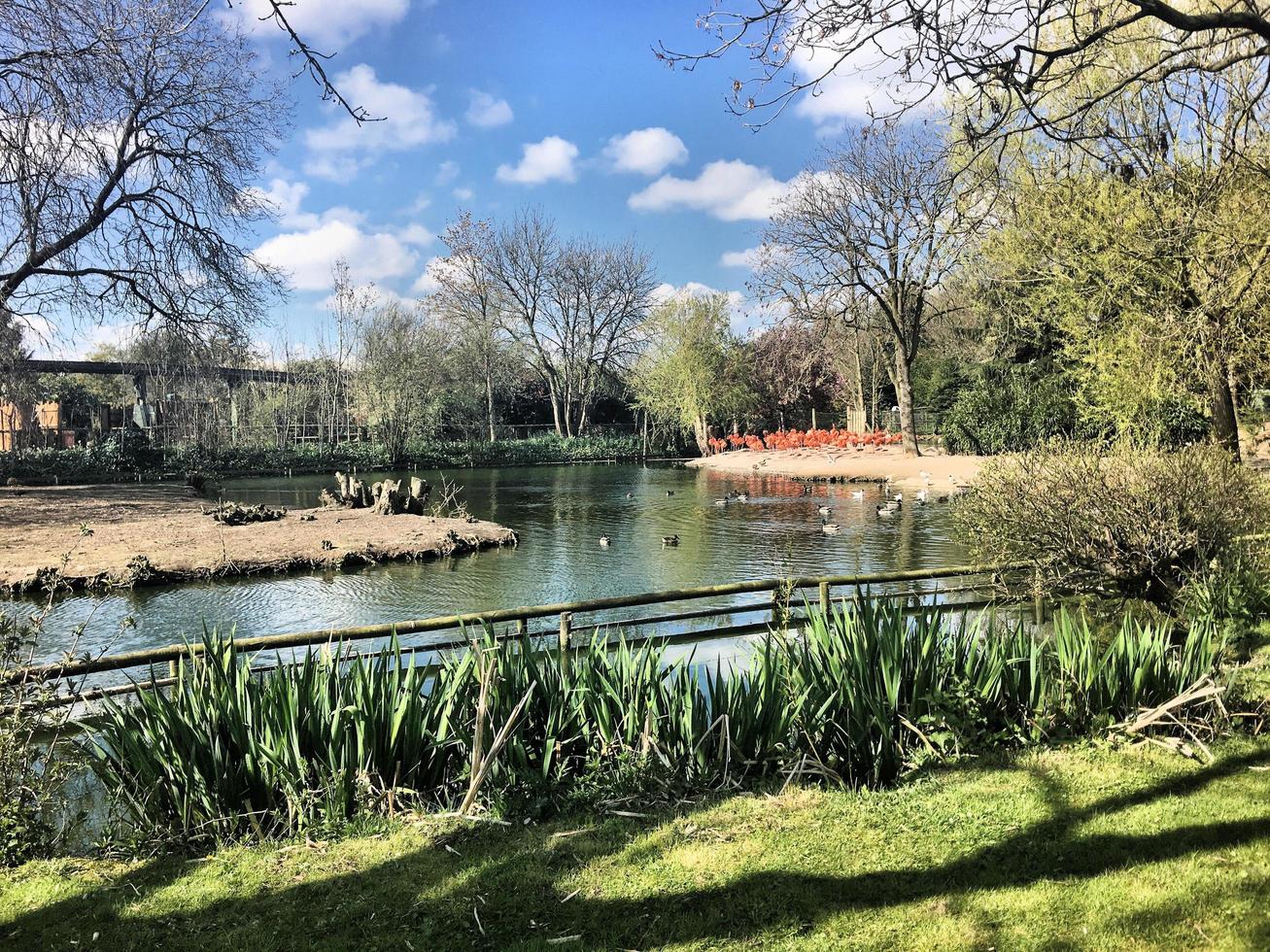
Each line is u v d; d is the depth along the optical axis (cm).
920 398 4228
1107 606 796
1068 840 360
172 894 340
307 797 399
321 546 1457
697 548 1509
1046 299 1453
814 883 332
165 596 1138
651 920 309
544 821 402
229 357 2348
